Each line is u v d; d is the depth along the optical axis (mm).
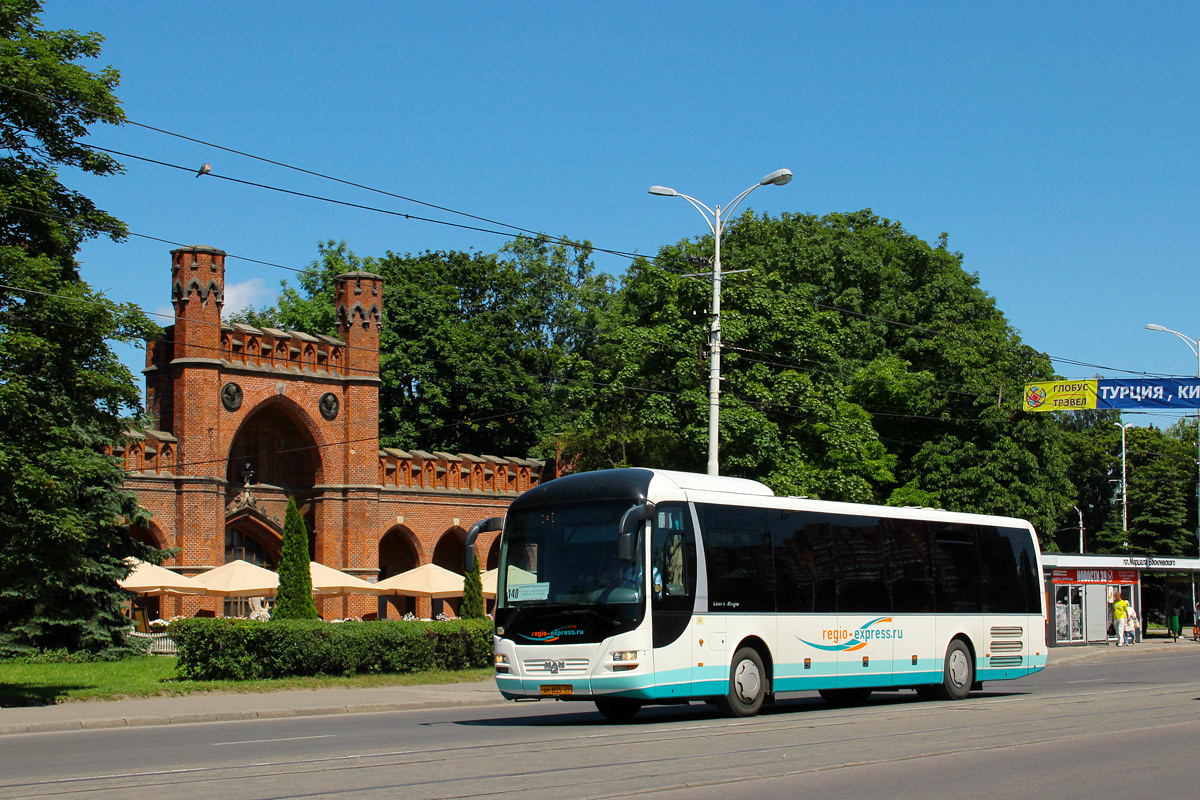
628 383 37344
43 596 31734
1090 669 32062
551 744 13336
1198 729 14844
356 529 47438
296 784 10312
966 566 21594
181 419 42875
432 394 59188
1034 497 46438
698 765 11359
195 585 35906
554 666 16078
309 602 30016
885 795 9688
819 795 9656
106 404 20625
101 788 10234
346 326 48312
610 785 10094
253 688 23453
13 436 19031
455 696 22750
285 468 47750
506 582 16859
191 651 24938
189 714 19062
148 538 42156
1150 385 35875
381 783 10305
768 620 17562
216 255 43938
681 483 16969
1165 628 66938
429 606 50375
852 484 38250
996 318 58844
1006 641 22078
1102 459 76250
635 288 41750
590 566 16234
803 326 38438
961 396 47906
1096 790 10086
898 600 19969
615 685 15664
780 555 18062
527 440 63219
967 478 46531
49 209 20328
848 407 43375
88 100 20375
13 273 18969
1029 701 19922
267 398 45438
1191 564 49312
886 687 19562
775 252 56844
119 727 18109
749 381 37250
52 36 20906
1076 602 45312
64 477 19453
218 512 43281
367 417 48125
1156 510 68688
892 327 56594
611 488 16547
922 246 59781
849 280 57531
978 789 10055
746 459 36281
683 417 37219
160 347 44500
